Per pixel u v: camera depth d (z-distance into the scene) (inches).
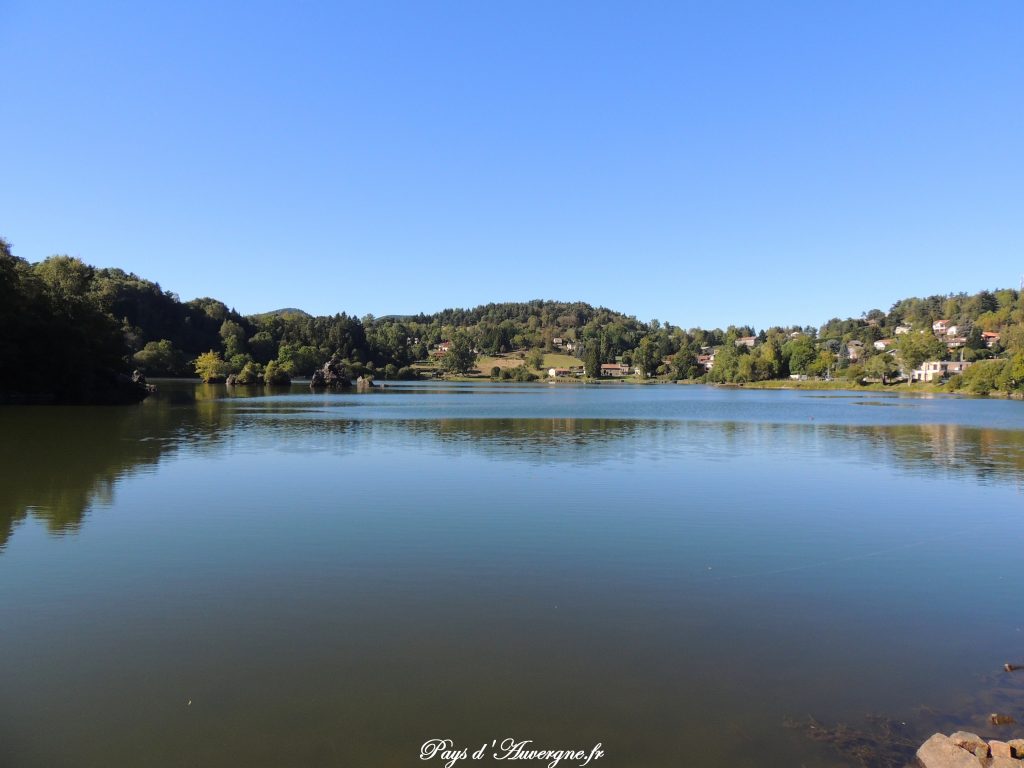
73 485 933.2
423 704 350.9
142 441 1467.8
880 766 304.0
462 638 431.8
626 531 707.4
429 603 492.1
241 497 863.1
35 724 329.1
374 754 308.3
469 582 538.9
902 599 514.9
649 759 308.3
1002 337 7121.1
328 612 473.1
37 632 434.6
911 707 355.9
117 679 373.7
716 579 556.1
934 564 605.3
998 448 1501.0
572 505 832.3
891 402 3951.8
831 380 7155.5
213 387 5068.9
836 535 704.4
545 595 511.5
